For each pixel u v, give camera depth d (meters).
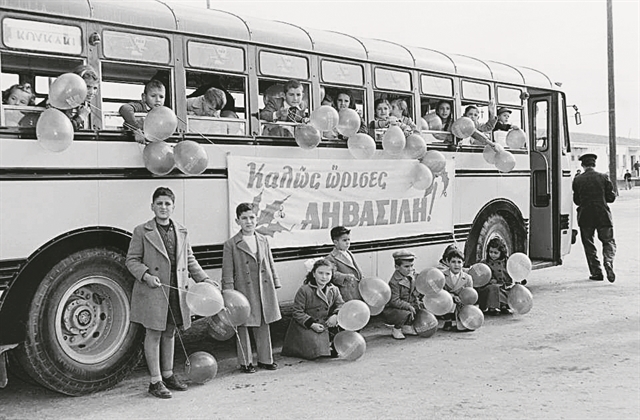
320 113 6.99
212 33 6.66
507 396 5.63
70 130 5.39
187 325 5.79
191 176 6.50
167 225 5.83
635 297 10.24
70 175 5.69
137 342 6.14
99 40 5.88
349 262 7.46
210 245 6.65
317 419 5.15
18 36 5.43
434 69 8.91
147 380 6.28
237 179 6.84
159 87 6.25
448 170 9.16
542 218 11.16
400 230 8.57
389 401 5.55
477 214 9.66
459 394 5.71
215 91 6.83
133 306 5.74
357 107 8.25
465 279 8.26
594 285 11.39
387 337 7.91
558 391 5.76
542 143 11.20
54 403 5.63
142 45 6.18
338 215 7.86
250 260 6.40
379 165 8.23
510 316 8.92
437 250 9.05
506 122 10.12
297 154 7.39
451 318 8.28
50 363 5.58
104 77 6.90
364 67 8.04
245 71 6.92
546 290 10.90
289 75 7.30
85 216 5.79
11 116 5.47
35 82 6.61
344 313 6.64
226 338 6.50
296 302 7.00
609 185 11.71
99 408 5.48
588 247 11.88
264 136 7.08
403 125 8.27
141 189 6.14
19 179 5.41
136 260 5.66
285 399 5.64
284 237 7.31
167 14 6.38
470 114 9.44
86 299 5.94
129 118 6.09
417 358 6.91
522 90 10.40
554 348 7.23
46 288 5.57
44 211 5.55
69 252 5.73
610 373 6.28
